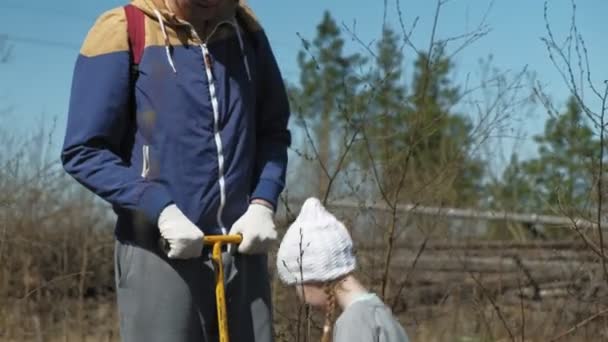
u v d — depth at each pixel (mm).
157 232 5410
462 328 11766
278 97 5938
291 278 5555
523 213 13539
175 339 5445
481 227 13484
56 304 13438
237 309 5582
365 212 9570
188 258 5375
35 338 12586
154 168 5414
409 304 12430
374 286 9617
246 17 5812
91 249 14508
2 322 12500
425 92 9508
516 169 13602
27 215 13703
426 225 12055
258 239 5473
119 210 5527
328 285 5457
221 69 5562
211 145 5477
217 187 5480
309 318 8117
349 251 5492
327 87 10023
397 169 10625
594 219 10203
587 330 10164
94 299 14719
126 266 5500
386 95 9477
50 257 13938
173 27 5496
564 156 11398
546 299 11609
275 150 5895
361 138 9547
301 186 10859
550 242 12547
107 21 5496
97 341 12648
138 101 5457
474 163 12930
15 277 13180
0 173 13633
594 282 10445
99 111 5367
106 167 5352
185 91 5445
